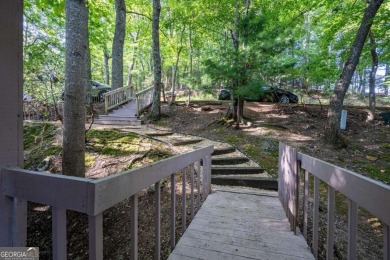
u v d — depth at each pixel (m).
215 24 10.30
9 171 1.09
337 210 3.77
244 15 7.33
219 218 2.98
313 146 6.72
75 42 4.11
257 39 6.60
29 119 7.98
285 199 3.18
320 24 11.10
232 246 2.33
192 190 2.94
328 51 9.78
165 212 3.51
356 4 8.08
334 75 9.45
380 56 9.50
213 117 9.35
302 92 11.60
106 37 12.43
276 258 2.14
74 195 1.02
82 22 4.18
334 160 5.98
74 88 4.11
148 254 2.93
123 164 5.00
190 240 2.43
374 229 3.34
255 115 9.63
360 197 1.24
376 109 10.66
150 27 15.92
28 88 5.24
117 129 7.20
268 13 8.16
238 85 7.01
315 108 10.40
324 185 4.80
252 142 6.91
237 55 6.62
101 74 21.02
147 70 24.45
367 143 7.19
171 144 5.98
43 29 6.15
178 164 2.32
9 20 1.10
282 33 6.84
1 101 1.07
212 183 4.66
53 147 5.87
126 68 25.33
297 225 2.66
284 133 7.67
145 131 7.48
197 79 7.40
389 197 1.00
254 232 2.62
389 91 17.19
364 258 2.56
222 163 5.43
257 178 4.63
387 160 6.08
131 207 1.46
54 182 1.04
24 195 1.07
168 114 9.98
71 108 4.11
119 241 3.28
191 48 12.24
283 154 3.38
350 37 8.73
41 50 5.32
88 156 5.34
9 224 1.10
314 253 2.10
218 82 7.19
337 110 6.91
